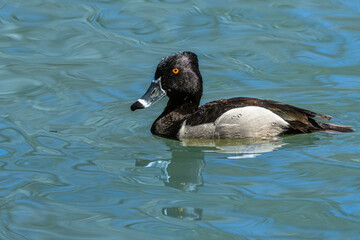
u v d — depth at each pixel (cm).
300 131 1118
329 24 1675
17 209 886
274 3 1823
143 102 1189
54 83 1414
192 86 1187
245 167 1012
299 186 931
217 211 863
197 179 971
